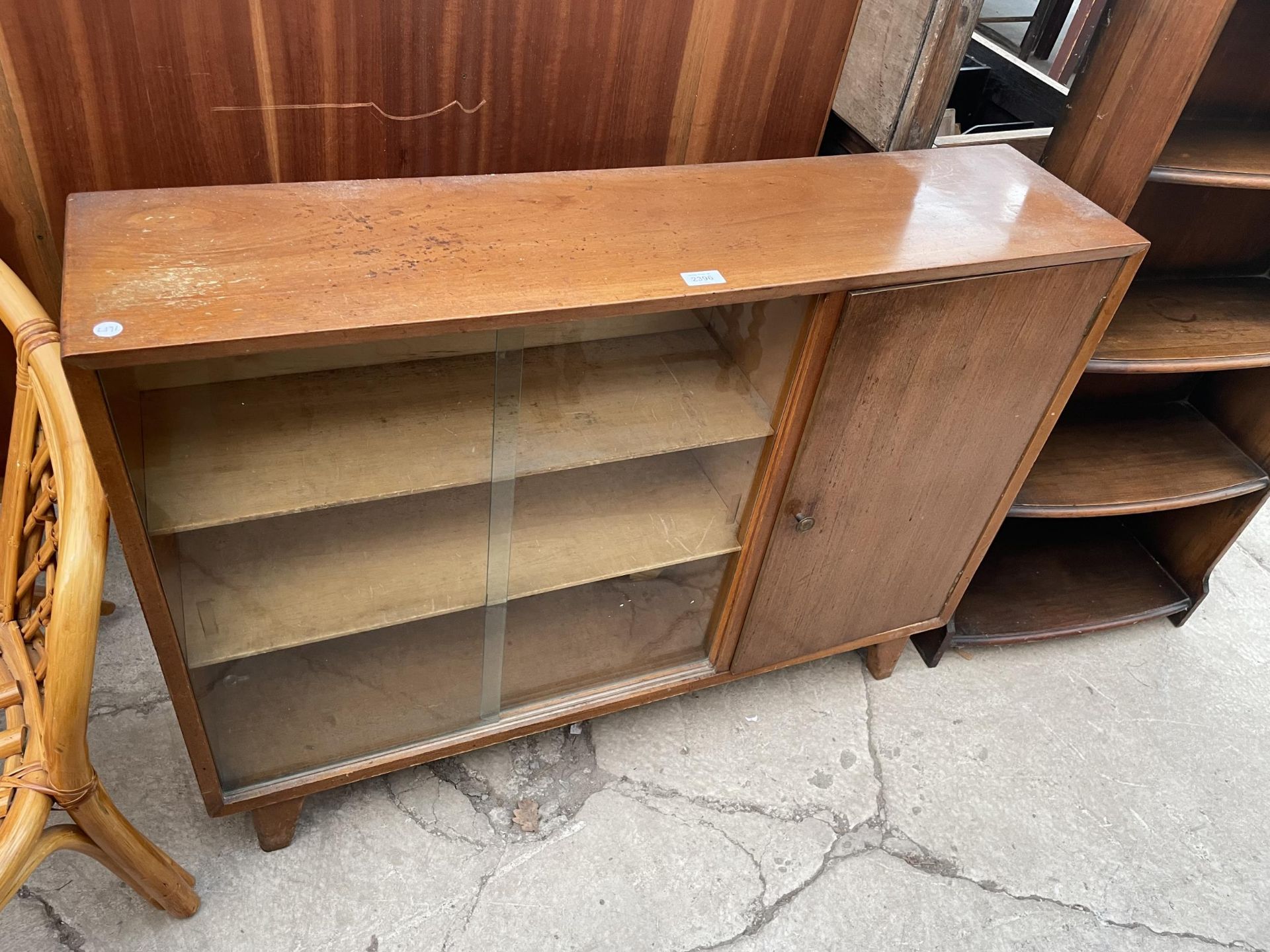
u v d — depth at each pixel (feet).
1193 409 6.41
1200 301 5.53
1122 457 5.92
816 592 4.96
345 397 3.66
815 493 4.39
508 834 4.82
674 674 5.12
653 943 4.48
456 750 4.67
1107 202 4.55
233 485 3.48
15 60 3.61
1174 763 5.66
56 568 3.26
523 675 4.87
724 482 4.59
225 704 4.06
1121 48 4.31
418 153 4.52
